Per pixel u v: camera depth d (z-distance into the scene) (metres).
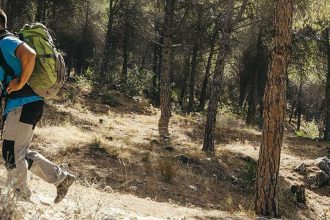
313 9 14.31
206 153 16.05
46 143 12.38
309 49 29.25
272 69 9.21
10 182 3.59
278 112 9.21
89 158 11.88
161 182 11.34
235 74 45.16
